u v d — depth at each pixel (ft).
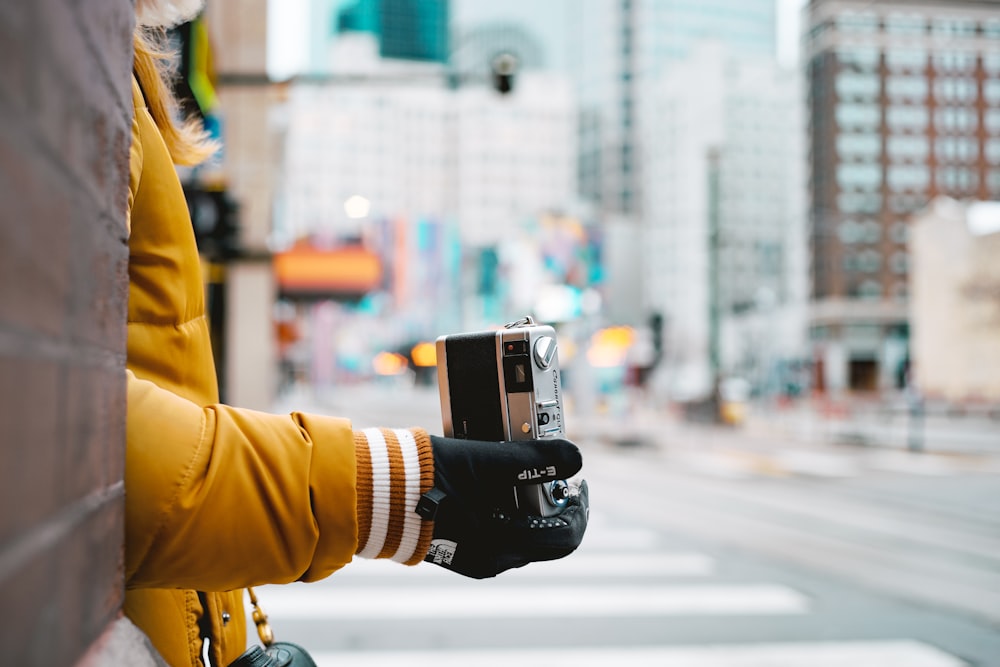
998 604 19.43
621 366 129.59
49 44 1.55
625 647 15.78
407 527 2.64
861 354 195.42
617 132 343.67
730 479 46.44
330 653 15.29
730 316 164.14
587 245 102.42
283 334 91.56
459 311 215.92
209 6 27.94
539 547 2.78
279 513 2.49
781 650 15.69
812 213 203.72
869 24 193.88
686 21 362.74
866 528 30.35
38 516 1.46
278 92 41.37
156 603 2.88
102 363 2.02
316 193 373.61
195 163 3.77
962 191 192.65
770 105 304.71
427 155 386.93
